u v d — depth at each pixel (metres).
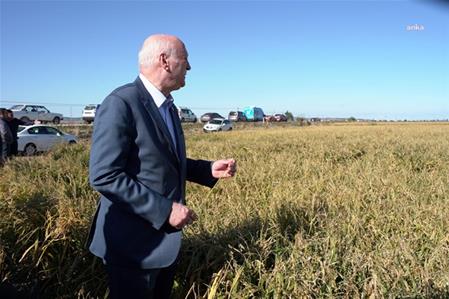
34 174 6.51
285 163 8.31
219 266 3.53
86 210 4.26
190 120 49.66
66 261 3.74
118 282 2.74
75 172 6.72
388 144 13.47
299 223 4.19
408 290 3.10
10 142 10.22
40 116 34.09
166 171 2.72
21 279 3.65
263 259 3.57
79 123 39.03
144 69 2.75
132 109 2.61
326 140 15.98
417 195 5.54
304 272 3.25
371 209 4.88
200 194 5.78
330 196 5.38
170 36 2.75
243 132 27.02
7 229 3.85
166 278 3.06
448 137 19.30
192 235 3.87
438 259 3.50
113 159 2.53
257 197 5.55
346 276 3.32
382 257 3.53
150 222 2.64
